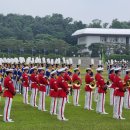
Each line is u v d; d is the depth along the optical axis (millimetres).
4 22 158625
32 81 31078
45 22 167375
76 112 28609
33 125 22875
